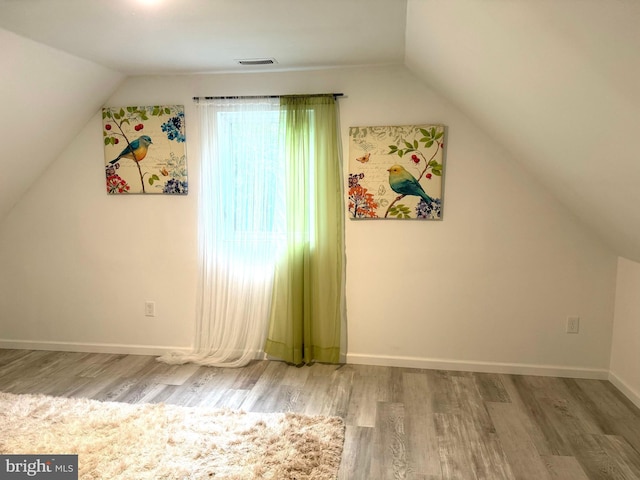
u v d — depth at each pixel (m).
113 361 3.75
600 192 2.36
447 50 2.40
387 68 3.40
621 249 3.03
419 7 2.12
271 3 2.19
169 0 2.15
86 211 3.84
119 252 3.85
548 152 2.50
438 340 3.56
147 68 3.44
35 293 3.98
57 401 2.98
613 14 1.15
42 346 4.01
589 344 3.39
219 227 3.65
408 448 2.49
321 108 3.45
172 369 3.57
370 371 3.51
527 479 2.24
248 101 3.54
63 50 2.97
